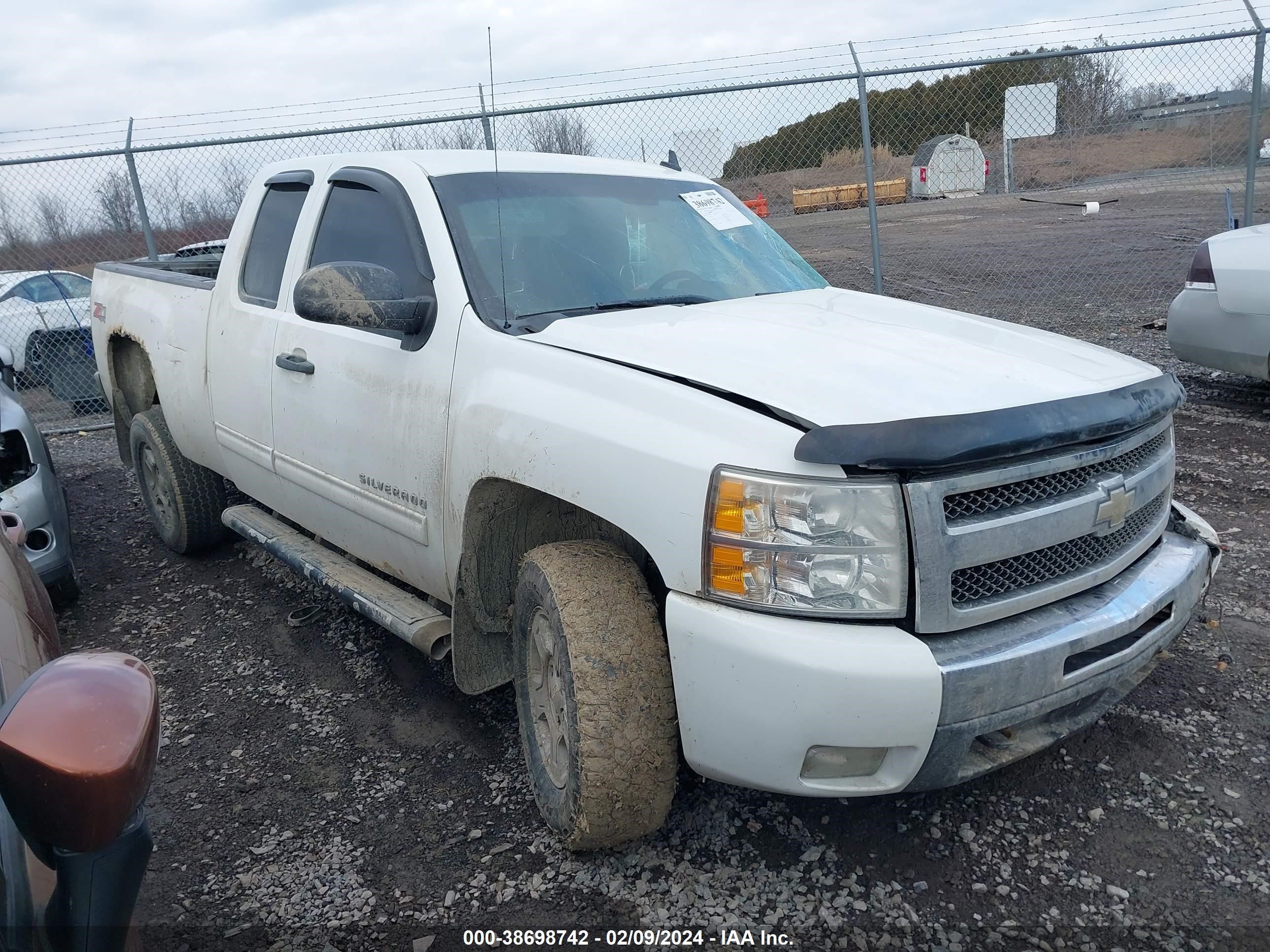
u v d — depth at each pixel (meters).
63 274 10.27
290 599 4.53
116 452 7.96
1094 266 14.05
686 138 8.77
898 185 25.83
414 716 3.42
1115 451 2.37
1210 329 6.39
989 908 2.33
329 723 3.41
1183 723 3.05
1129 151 10.98
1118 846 2.53
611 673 2.31
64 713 1.24
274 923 2.41
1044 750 2.92
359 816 2.85
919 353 2.52
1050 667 2.17
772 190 15.87
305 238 3.74
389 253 3.34
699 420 2.23
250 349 3.93
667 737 2.33
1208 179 10.70
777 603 2.08
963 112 10.22
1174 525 2.86
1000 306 11.15
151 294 4.91
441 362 2.94
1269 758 2.85
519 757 3.12
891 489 2.06
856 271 15.60
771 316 2.94
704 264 3.51
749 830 2.65
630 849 2.60
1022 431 2.11
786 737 2.07
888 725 2.03
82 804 1.21
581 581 2.42
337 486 3.47
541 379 2.62
